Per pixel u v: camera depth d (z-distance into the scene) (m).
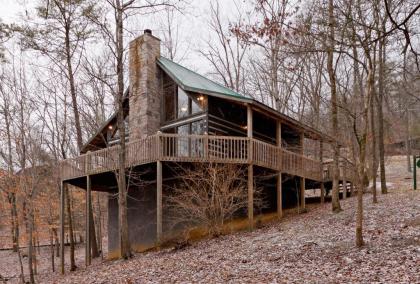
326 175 19.81
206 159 14.15
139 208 17.58
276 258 9.24
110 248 19.31
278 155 16.38
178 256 11.59
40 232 22.58
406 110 22.55
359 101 15.38
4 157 18.45
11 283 16.70
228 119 17.08
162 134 14.09
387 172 29.23
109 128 19.92
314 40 9.14
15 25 16.14
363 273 7.15
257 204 16.84
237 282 7.77
